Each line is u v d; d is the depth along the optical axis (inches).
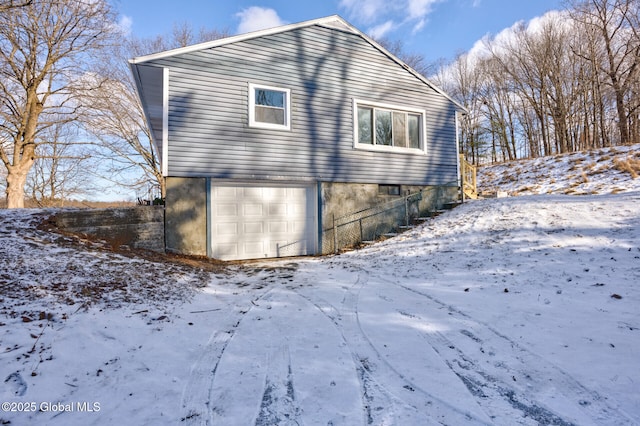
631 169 445.1
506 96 1349.7
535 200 346.3
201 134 330.0
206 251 328.2
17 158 630.5
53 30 624.4
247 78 354.0
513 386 101.3
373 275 248.5
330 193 395.2
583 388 97.9
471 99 1457.9
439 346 129.6
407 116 453.1
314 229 390.3
